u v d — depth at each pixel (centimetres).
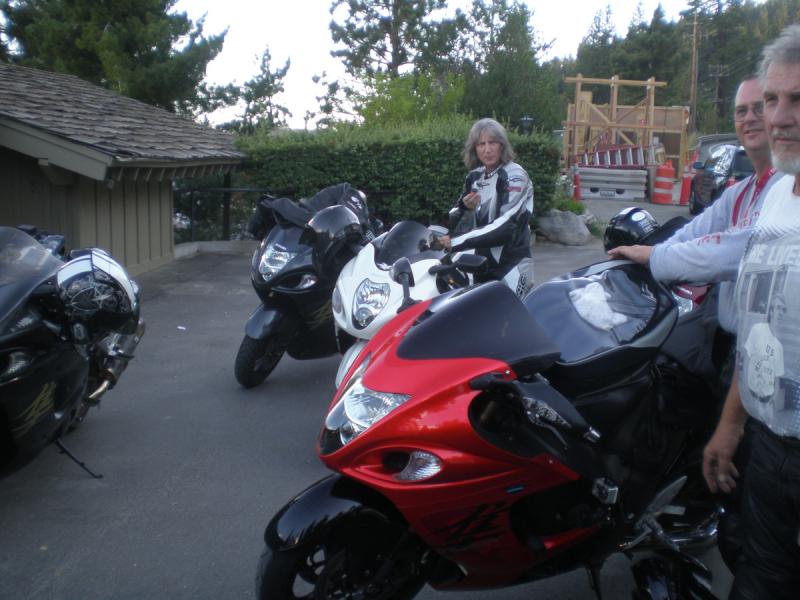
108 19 2081
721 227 352
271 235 609
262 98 2447
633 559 327
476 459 259
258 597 287
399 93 2302
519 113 2672
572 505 292
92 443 536
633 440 306
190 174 1248
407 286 442
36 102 1117
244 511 441
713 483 279
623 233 360
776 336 220
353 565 292
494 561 283
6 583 366
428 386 261
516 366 266
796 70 220
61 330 414
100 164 969
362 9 3384
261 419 589
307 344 625
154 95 2053
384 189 1477
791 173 223
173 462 507
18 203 1070
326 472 495
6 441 396
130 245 1188
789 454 221
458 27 3297
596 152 2709
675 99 5859
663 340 299
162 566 382
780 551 230
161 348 791
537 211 1550
